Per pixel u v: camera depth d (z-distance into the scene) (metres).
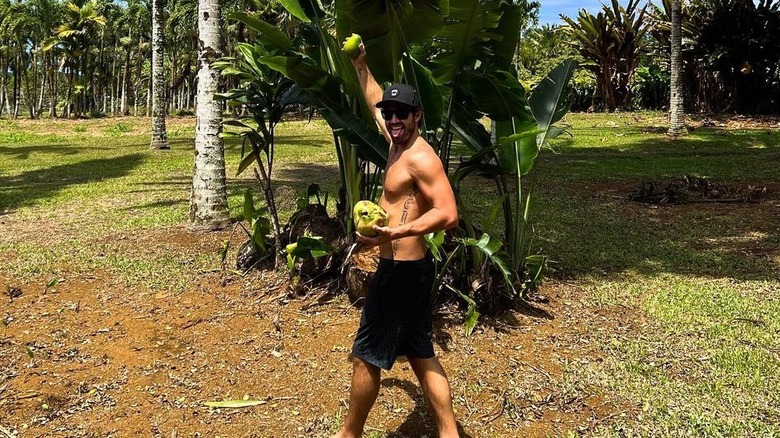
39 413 3.37
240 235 7.18
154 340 4.32
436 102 4.44
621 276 5.82
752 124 22.48
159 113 18.45
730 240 7.18
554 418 3.29
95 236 7.45
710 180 11.27
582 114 29.23
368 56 4.55
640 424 3.21
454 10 4.18
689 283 5.61
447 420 2.79
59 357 4.06
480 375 3.78
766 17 23.98
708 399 3.45
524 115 4.69
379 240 2.55
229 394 3.57
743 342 4.25
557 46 45.09
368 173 5.35
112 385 3.69
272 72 5.33
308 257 5.07
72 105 51.00
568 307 4.97
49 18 41.53
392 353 2.73
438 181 2.61
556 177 11.96
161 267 5.99
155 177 12.89
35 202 10.08
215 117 7.28
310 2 5.20
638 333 4.44
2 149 20.03
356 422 2.86
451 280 4.70
